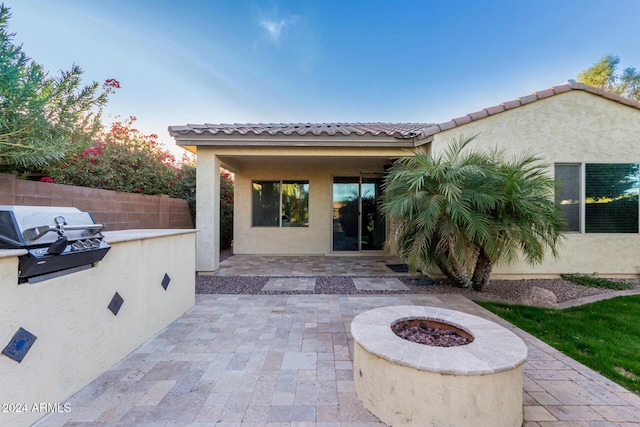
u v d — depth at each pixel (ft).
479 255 18.54
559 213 17.90
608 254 22.26
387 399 7.23
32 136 11.36
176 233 14.11
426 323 9.95
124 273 10.63
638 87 57.00
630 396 8.34
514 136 21.84
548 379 9.23
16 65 10.12
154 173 25.80
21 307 6.84
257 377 9.32
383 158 27.45
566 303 16.75
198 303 16.79
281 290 19.54
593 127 22.16
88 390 8.55
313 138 22.90
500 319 14.37
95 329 9.18
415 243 17.03
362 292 19.13
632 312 15.15
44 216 7.95
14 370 6.67
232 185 42.04
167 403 7.96
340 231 34.35
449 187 15.62
